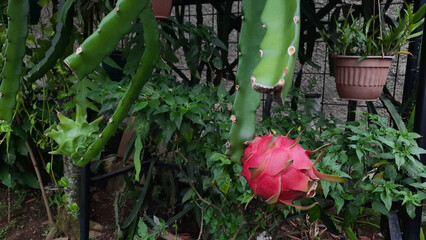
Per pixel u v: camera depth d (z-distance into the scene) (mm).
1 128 1511
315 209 1280
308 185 547
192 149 1354
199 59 1607
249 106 572
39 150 2037
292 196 547
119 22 565
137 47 1243
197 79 1702
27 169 2221
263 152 564
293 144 565
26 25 722
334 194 1153
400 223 1295
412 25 1155
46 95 1925
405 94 1432
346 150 1240
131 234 1562
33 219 2045
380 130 1192
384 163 1172
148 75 648
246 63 562
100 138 666
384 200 1096
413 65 1395
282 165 542
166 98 1234
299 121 1400
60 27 755
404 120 1452
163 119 1271
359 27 1257
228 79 1801
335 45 1295
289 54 432
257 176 556
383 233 1383
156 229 1513
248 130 580
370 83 1225
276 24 454
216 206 1418
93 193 2244
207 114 1294
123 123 2393
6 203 2135
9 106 746
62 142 688
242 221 1378
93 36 560
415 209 1148
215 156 1154
